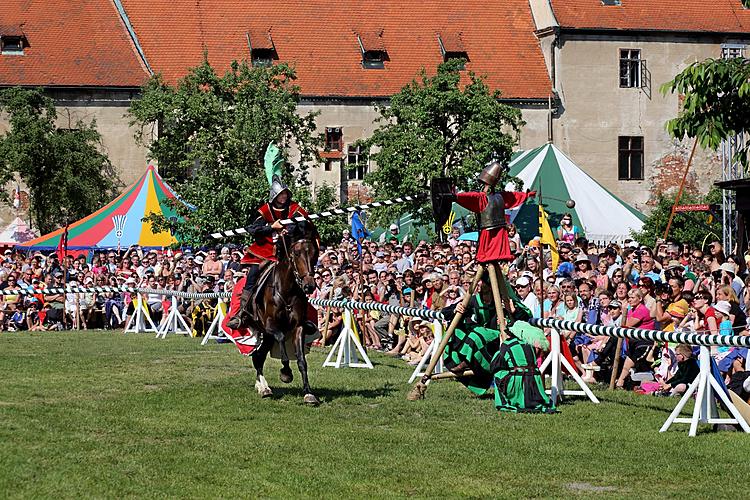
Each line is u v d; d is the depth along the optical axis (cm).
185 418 1281
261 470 1032
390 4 6309
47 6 5844
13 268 3409
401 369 1884
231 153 4319
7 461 1029
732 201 3434
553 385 1463
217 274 3058
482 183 1480
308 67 6000
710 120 2084
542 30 6216
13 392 1445
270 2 6175
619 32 6172
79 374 1677
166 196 4116
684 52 6259
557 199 4116
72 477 984
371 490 973
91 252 3984
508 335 1438
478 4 6372
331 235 4203
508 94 6088
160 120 4616
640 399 1530
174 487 963
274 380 1652
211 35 6019
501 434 1234
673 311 1766
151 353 2080
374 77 6041
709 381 1290
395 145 4609
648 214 6222
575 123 6172
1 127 5531
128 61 5759
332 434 1206
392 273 2423
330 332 2397
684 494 978
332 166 5916
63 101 5619
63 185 5125
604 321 1794
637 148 6241
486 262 1466
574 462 1098
